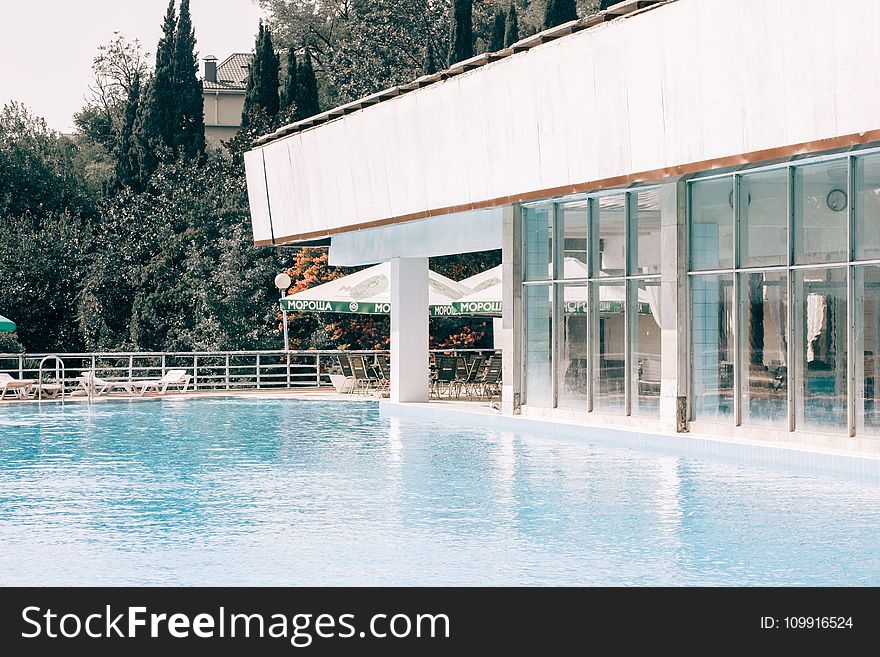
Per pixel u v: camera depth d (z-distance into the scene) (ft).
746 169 59.41
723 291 62.39
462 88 76.13
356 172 89.66
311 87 170.50
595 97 64.80
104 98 258.37
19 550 37.14
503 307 78.43
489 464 57.36
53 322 168.86
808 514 42.65
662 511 43.42
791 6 52.44
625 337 69.00
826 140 51.26
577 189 66.80
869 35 48.88
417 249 87.81
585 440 68.85
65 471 56.13
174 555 36.32
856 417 54.75
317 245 109.60
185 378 110.93
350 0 232.12
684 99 58.75
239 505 45.65
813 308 56.90
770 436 59.47
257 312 151.12
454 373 99.60
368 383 110.52
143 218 168.04
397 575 33.60
